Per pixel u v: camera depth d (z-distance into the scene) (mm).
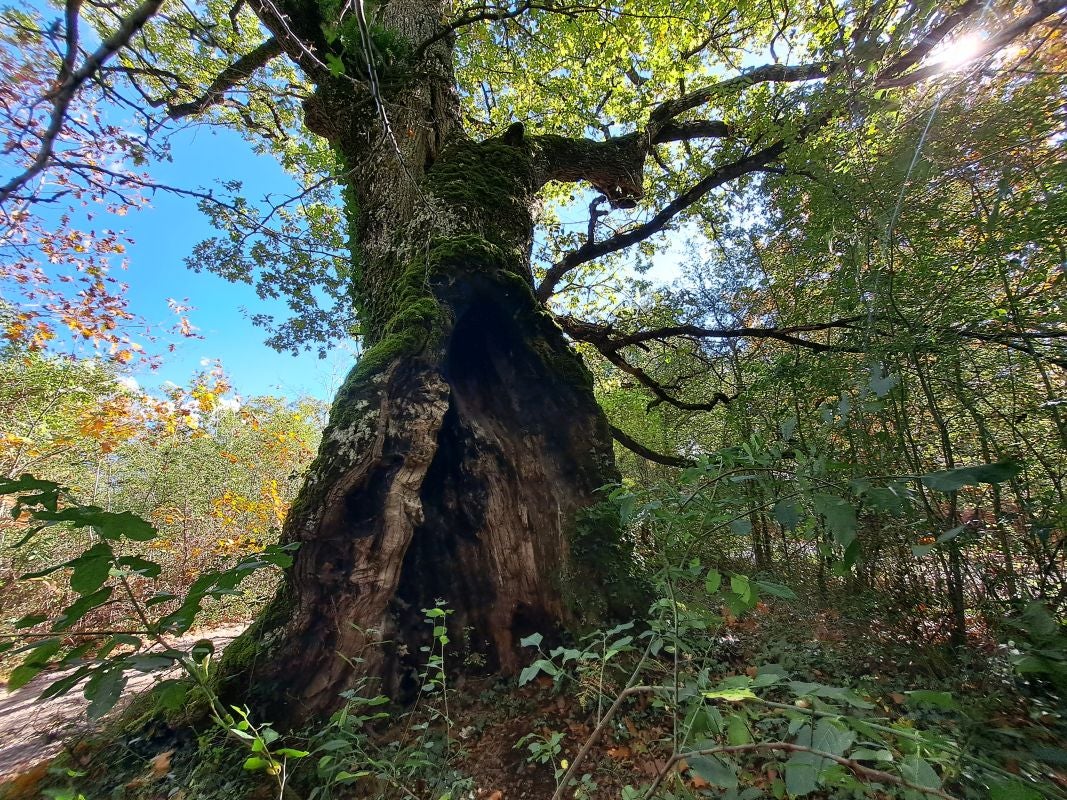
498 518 3670
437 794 2244
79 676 1013
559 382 3990
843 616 3643
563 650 1754
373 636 2957
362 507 3037
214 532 8031
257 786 2281
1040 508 2980
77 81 1598
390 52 4352
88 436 6531
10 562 5301
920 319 3297
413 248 4184
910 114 3283
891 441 3406
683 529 1723
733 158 6875
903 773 782
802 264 4613
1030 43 2713
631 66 7777
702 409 7660
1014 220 2895
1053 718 1624
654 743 2389
